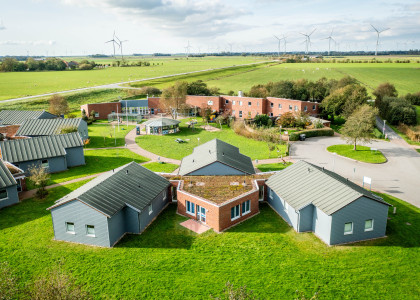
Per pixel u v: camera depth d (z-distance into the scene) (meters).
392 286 25.36
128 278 26.38
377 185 45.38
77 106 111.75
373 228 31.94
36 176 41.00
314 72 180.38
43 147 51.78
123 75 182.50
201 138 73.81
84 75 185.12
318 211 32.16
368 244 31.19
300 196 34.38
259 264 28.14
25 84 147.12
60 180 48.12
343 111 83.62
